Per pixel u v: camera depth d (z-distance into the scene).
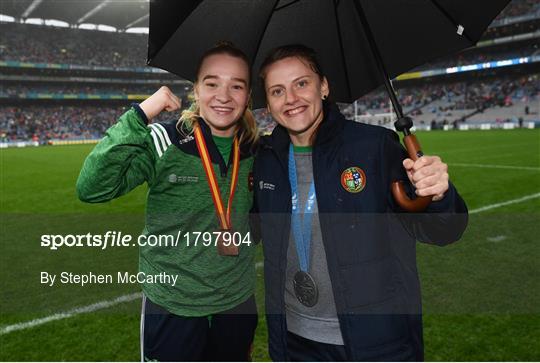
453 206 1.37
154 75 47.44
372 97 44.53
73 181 11.87
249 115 1.78
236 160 1.74
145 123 1.57
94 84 46.78
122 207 7.90
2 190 10.39
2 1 39.97
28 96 41.75
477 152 14.91
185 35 1.75
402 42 1.86
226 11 1.78
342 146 1.49
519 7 36.12
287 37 1.93
